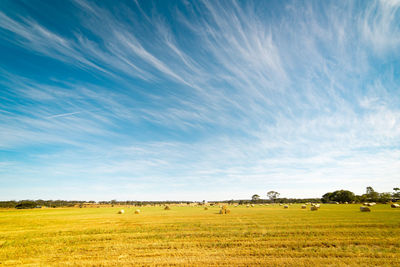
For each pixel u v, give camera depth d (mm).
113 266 11641
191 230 20969
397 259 11766
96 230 21672
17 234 20047
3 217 37812
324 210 46062
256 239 16719
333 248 14016
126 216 38688
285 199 170500
